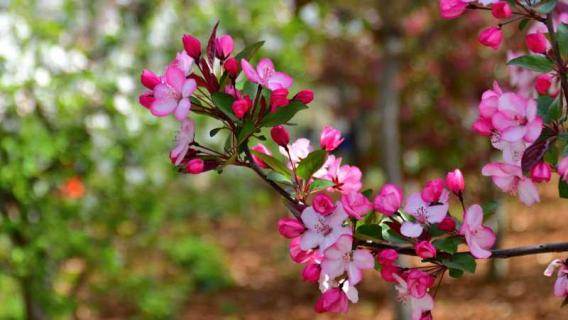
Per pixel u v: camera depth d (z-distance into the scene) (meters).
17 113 5.16
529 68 1.98
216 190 9.21
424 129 8.13
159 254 9.23
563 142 1.98
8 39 5.21
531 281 8.04
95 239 5.73
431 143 8.06
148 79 1.91
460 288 8.09
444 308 7.58
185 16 7.11
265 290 9.26
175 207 7.23
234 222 12.83
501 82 7.59
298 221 1.97
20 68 5.17
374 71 8.51
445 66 7.86
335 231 1.90
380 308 7.89
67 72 5.34
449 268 1.92
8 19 5.24
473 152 8.12
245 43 7.34
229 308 8.55
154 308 6.39
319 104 11.42
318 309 1.95
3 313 6.36
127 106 5.41
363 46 8.31
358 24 6.49
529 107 1.80
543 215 11.25
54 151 5.09
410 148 8.09
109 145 5.44
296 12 4.71
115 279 6.21
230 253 11.24
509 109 1.82
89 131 5.39
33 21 5.32
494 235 1.90
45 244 5.30
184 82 1.86
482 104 1.92
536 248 2.04
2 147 5.14
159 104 1.87
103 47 5.79
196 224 11.78
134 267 7.37
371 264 1.89
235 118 1.90
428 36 7.08
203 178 9.77
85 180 5.50
